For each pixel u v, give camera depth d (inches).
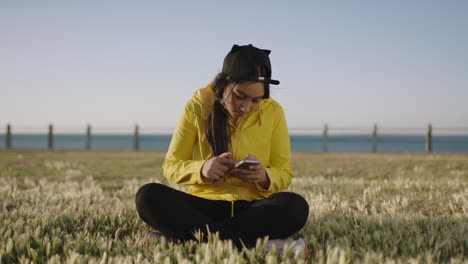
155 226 86.7
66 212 122.0
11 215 118.2
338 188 197.8
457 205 146.6
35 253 80.2
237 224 84.1
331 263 70.7
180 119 98.7
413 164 361.7
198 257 73.9
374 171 311.9
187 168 90.0
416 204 152.1
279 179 90.6
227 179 93.6
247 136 93.7
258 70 82.0
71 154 574.2
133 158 484.4
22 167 346.0
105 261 75.9
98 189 190.1
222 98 90.2
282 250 82.7
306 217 86.8
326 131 727.7
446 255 82.3
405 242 89.6
